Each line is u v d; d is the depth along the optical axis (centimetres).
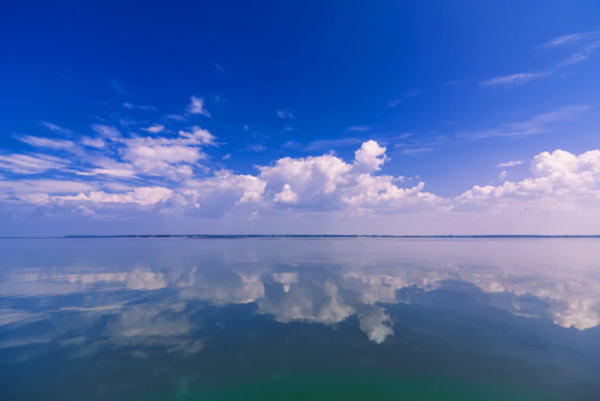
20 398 816
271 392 832
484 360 1009
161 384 872
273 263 3556
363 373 928
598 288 2041
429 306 1614
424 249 6391
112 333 1248
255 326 1325
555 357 1027
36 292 1966
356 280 2356
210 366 973
